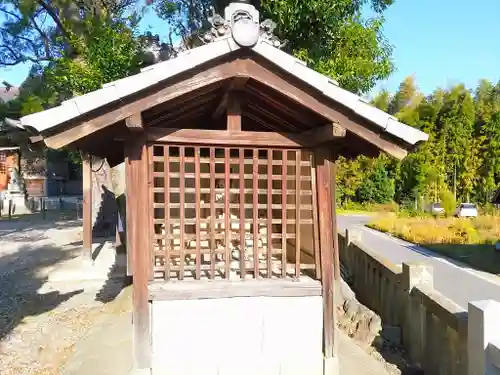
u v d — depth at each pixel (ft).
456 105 97.25
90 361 14.33
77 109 9.71
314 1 22.49
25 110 36.19
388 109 122.21
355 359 14.88
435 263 43.21
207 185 16.53
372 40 26.50
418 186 99.35
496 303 11.17
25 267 35.88
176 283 11.86
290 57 10.55
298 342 12.15
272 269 13.69
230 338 11.84
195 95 11.15
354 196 120.88
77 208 81.46
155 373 11.50
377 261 23.56
